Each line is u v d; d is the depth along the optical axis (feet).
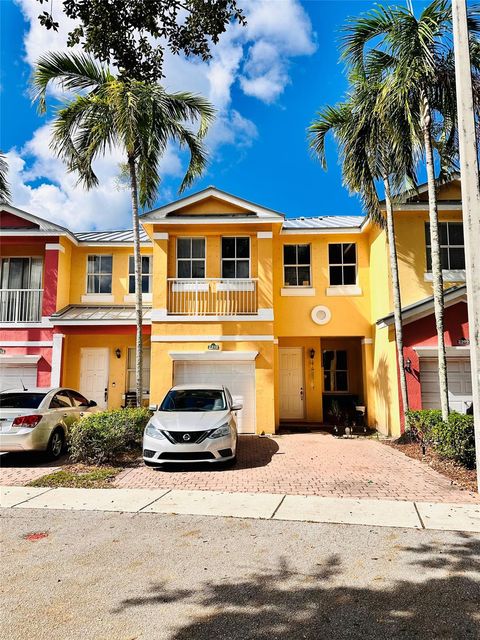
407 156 35.91
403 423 40.78
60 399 35.47
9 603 12.36
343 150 40.04
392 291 44.50
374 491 24.11
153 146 40.42
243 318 45.24
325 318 50.90
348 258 52.42
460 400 41.65
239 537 17.37
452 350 41.34
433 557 15.33
